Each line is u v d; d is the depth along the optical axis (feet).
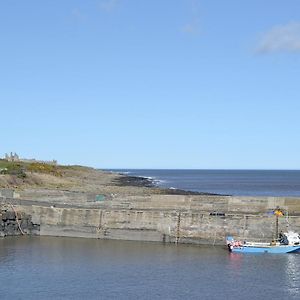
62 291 165.78
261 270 194.49
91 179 568.00
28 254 220.43
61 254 220.84
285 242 230.48
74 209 266.36
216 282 177.47
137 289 168.45
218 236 244.42
